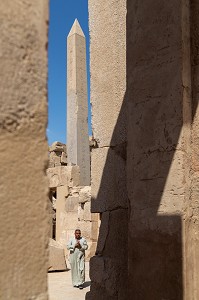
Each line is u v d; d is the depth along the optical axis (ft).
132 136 10.72
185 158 9.57
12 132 4.20
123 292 11.57
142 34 10.79
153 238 9.84
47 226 4.37
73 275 28.43
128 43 11.23
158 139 10.06
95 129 13.37
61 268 37.63
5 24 4.24
